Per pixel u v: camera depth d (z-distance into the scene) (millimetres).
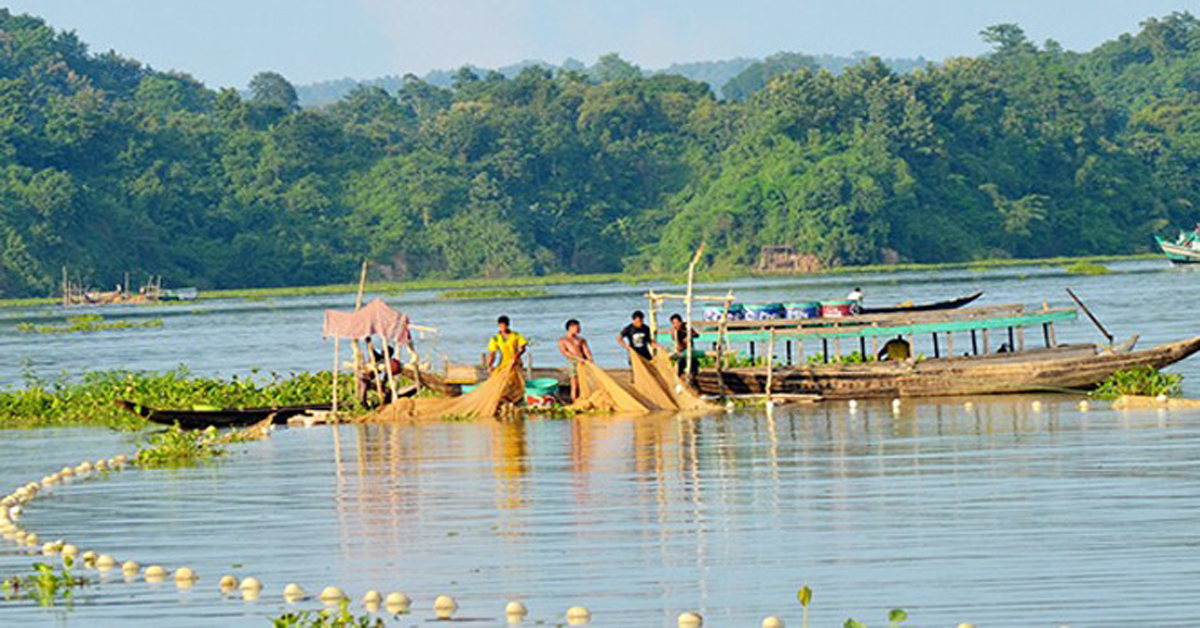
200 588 68688
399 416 126000
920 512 77750
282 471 99375
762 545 71875
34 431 132750
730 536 73938
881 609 61156
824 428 110250
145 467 104500
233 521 82562
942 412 117250
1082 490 81750
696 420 118000
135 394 145000
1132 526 72625
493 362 130250
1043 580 64000
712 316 138125
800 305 139375
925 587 63844
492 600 64562
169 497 91000
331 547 75125
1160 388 121375
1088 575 64438
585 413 125000
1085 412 113312
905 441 102188
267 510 85312
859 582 65000
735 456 98188
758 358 142000
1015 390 127562
